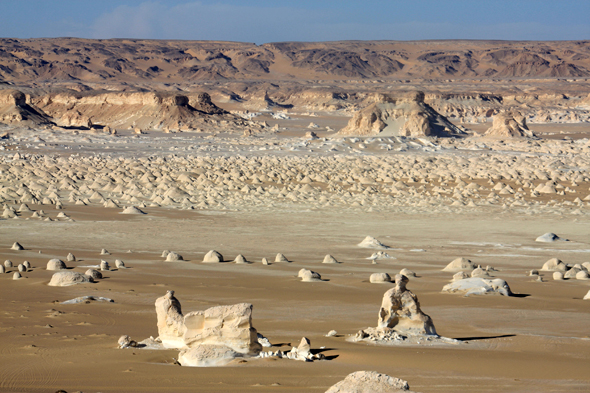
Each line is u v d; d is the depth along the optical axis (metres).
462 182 97.69
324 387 12.27
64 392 11.41
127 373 13.45
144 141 178.12
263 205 72.62
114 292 26.73
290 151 153.88
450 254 43.97
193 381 12.74
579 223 61.62
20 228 51.62
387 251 44.94
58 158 130.88
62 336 18.12
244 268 35.94
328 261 38.78
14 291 26.59
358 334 18.06
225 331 15.26
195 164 119.19
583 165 126.38
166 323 16.56
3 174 91.50
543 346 17.91
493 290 28.41
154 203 70.06
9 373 13.56
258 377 13.09
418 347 17.11
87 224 55.38
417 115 179.00
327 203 74.25
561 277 33.78
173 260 38.09
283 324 21.22
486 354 16.36
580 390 12.52
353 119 180.12
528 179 101.56
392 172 111.88
